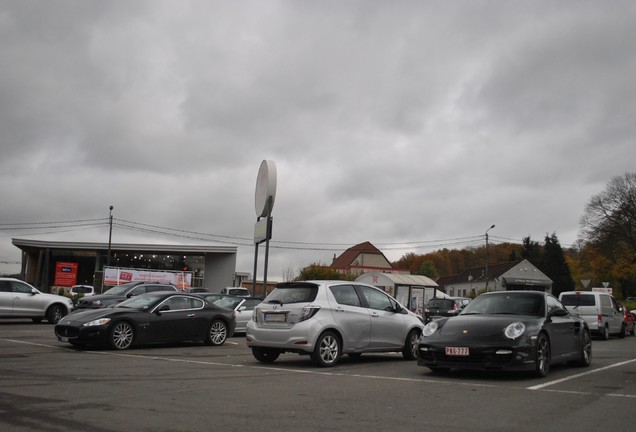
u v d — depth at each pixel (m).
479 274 91.19
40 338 16.25
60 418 5.98
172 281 44.94
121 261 57.38
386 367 11.09
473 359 9.14
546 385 8.70
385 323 12.05
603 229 62.22
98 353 12.76
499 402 7.22
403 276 35.41
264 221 25.83
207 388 8.02
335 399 7.30
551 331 10.00
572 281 85.50
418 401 7.24
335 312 11.17
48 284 55.53
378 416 6.30
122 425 5.71
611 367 11.54
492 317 9.93
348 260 93.00
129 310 14.02
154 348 14.54
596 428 5.86
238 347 15.33
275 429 5.62
